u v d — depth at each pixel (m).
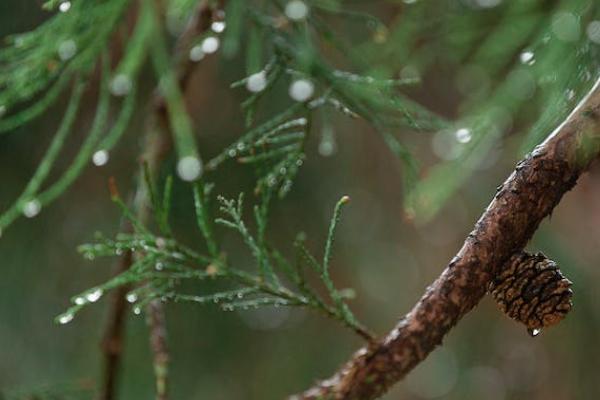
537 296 1.13
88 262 2.28
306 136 1.35
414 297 2.46
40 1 1.94
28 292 2.25
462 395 2.48
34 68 1.37
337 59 1.71
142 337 2.30
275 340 2.38
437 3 1.51
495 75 1.45
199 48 1.45
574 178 1.12
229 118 2.09
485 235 1.12
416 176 1.39
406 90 1.94
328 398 1.16
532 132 1.27
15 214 1.36
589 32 1.31
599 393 2.21
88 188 2.22
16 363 2.25
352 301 2.44
